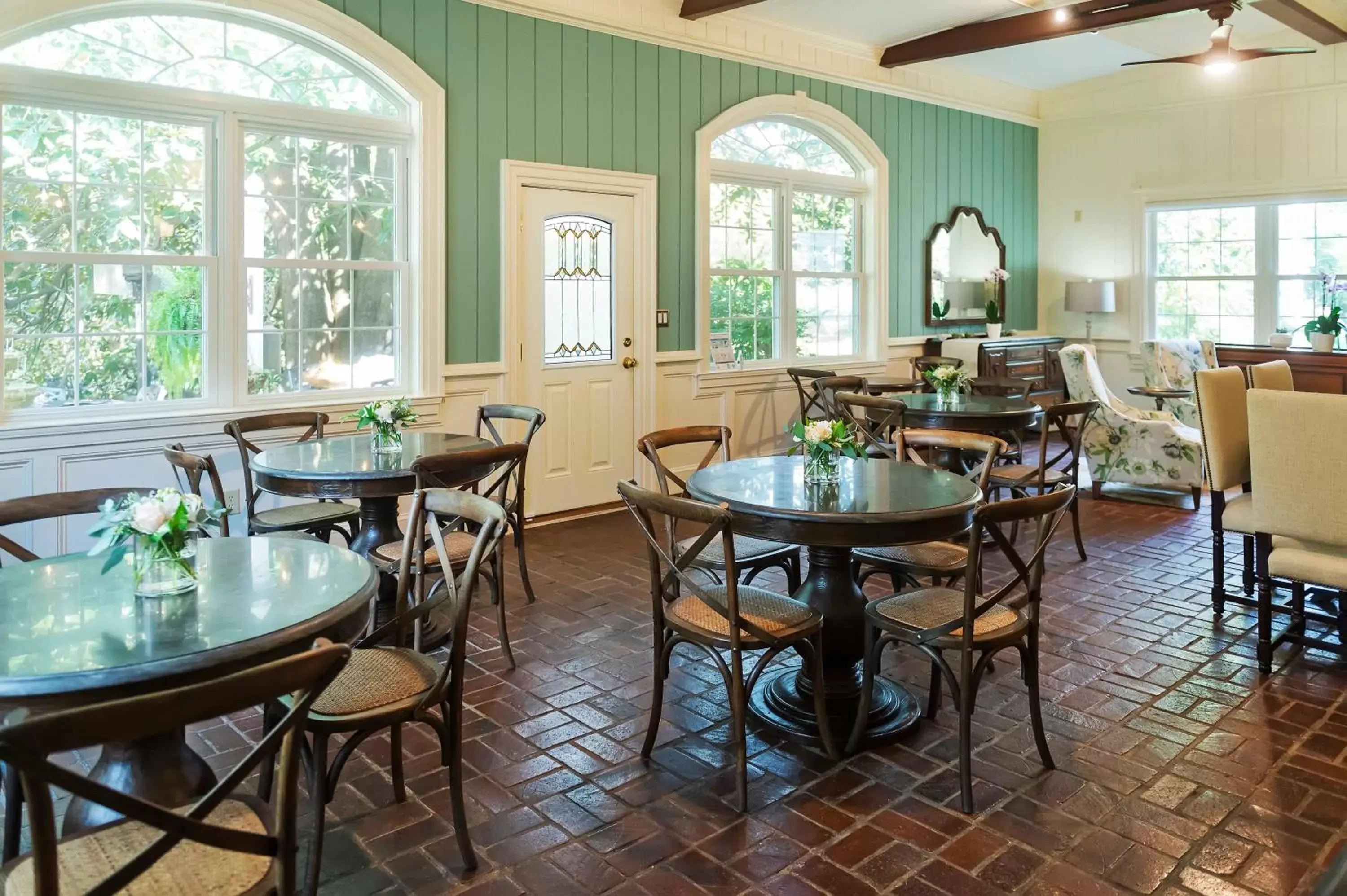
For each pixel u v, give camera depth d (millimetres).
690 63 6516
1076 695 3330
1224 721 3117
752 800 2648
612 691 3391
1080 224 9508
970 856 2367
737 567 3328
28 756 1234
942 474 3385
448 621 3969
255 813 1724
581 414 6168
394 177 5324
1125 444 6512
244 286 4836
